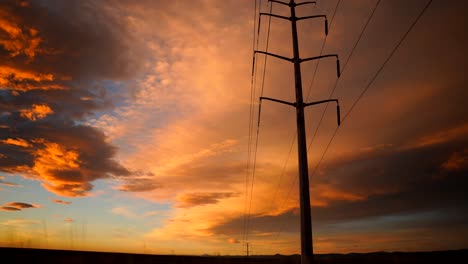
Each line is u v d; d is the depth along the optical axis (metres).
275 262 71.88
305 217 17.59
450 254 72.94
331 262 69.25
